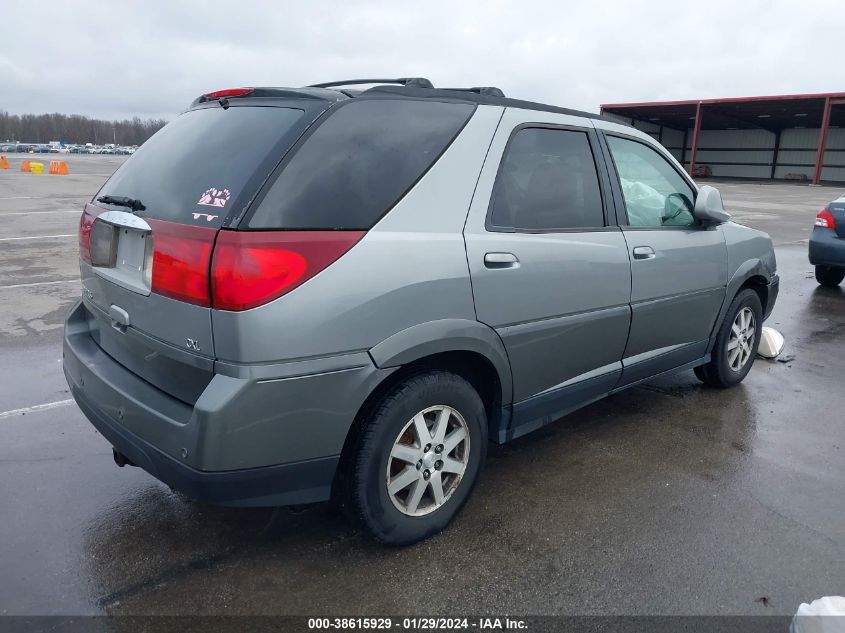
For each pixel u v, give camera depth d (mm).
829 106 43625
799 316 7270
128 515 3025
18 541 2807
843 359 5676
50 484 3295
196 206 2408
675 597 2520
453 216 2732
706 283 4180
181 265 2309
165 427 2344
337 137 2494
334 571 2643
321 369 2326
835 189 39281
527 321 3016
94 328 3139
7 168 39719
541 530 2949
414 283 2539
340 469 2605
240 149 2502
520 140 3086
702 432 4066
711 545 2859
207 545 2805
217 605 2438
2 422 4035
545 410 3312
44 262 9500
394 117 2688
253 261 2182
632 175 3748
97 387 2746
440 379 2705
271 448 2305
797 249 12438
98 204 2971
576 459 3668
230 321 2191
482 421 2930
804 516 3113
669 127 61781
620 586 2578
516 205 3020
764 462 3672
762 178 58250
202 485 2268
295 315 2246
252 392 2211
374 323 2434
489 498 3225
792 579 2639
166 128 3125
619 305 3523
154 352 2545
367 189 2500
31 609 2393
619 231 3533
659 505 3186
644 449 3811
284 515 3043
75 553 2734
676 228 3982
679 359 4207
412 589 2541
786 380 5090
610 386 3713
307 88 2770
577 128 3418
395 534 2695
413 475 2703
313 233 2314
